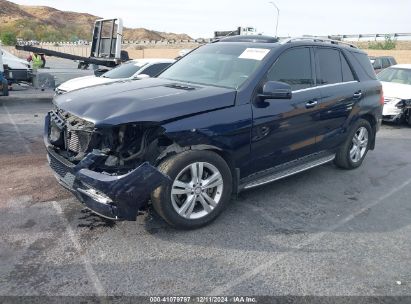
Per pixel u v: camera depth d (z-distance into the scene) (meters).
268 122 4.35
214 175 3.99
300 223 4.28
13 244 3.62
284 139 4.63
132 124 3.48
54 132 4.21
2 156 6.31
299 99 4.73
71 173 3.65
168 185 3.69
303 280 3.25
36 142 7.27
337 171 6.15
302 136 4.89
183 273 3.28
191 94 3.96
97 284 3.10
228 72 4.59
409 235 4.11
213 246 3.72
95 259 3.44
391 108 9.88
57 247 3.61
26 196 4.71
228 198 4.18
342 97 5.43
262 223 4.23
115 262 3.40
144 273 3.27
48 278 3.15
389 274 3.38
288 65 4.73
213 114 3.89
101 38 13.50
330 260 3.56
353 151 6.10
